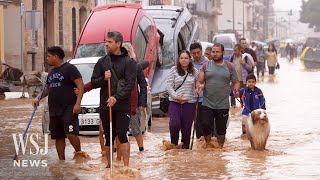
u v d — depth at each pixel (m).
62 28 66.94
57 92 19.06
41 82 44.38
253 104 24.33
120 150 19.23
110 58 17.72
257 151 20.88
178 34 40.50
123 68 17.59
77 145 19.64
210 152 20.88
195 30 45.22
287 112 33.44
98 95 25.41
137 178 16.80
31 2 59.78
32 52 59.47
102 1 78.31
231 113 33.91
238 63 32.75
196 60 22.95
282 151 21.02
